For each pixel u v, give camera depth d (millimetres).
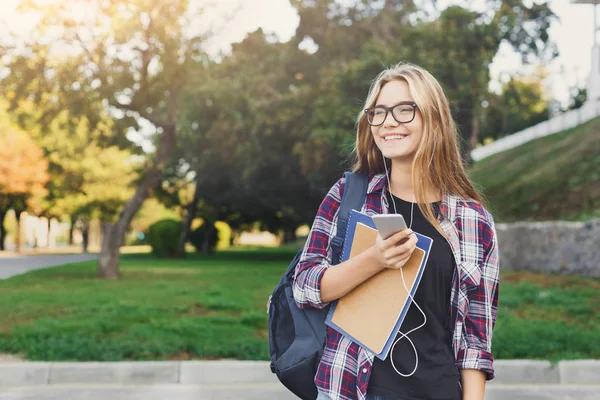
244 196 32719
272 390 6301
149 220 64000
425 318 1907
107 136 18938
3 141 38844
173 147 18484
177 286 13672
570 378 6789
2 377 6469
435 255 1933
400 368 1892
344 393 1906
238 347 7105
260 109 21922
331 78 19156
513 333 7734
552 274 14234
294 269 2111
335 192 2113
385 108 2006
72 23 16328
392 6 22266
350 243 1964
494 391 6371
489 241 1982
